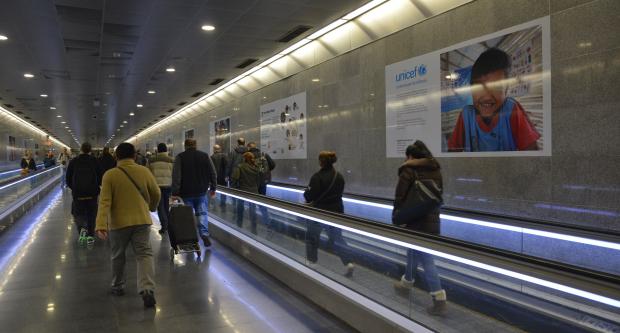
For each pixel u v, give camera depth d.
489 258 2.46
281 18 9.08
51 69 13.37
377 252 3.54
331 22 9.52
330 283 4.18
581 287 1.97
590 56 5.35
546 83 5.86
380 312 3.42
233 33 10.05
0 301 4.50
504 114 6.48
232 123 19.05
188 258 6.36
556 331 2.14
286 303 4.39
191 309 4.23
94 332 3.69
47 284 5.11
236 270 5.68
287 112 13.65
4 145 23.91
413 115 8.35
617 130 5.07
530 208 6.09
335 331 3.68
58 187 21.66
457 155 7.35
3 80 14.99
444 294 2.86
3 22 8.84
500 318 2.45
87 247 7.17
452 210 6.61
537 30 5.98
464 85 7.20
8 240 7.80
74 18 8.72
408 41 8.45
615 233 4.35
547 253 5.20
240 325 3.82
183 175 6.91
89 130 41.12
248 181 7.55
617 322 1.88
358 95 10.05
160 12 8.50
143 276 4.37
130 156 4.64
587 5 5.38
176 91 18.58
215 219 8.70
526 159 6.14
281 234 5.39
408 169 3.95
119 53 11.54
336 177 5.39
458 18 7.29
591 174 5.33
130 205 4.45
